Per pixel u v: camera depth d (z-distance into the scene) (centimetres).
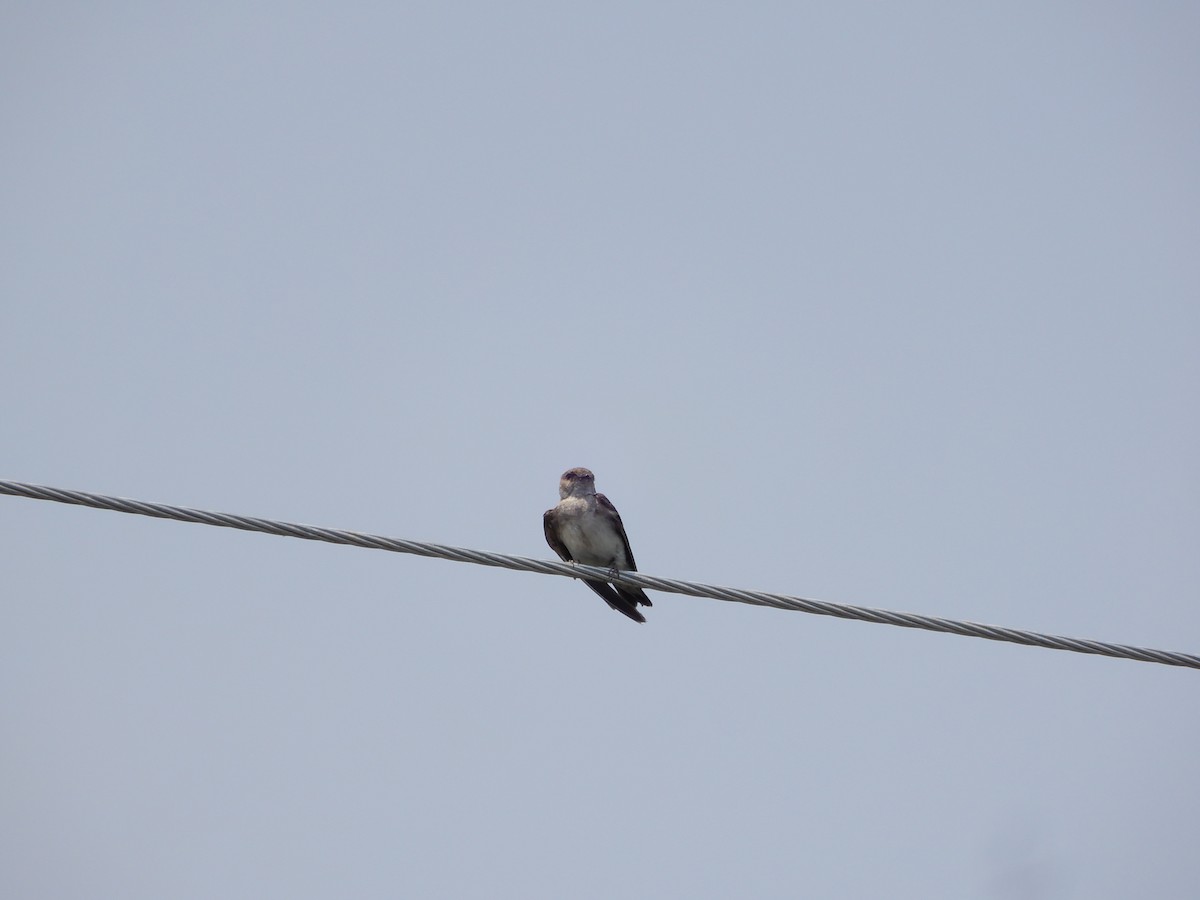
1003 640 1267
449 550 1284
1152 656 1262
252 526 1197
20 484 1134
